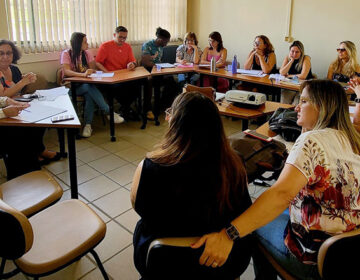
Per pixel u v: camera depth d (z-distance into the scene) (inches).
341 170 43.9
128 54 175.3
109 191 103.9
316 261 46.1
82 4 167.9
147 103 165.3
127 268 73.2
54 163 121.0
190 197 39.8
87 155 129.0
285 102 164.6
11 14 142.4
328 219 45.1
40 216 61.8
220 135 40.4
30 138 95.3
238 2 210.2
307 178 42.1
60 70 155.4
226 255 41.2
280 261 49.5
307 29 189.6
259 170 65.5
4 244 45.7
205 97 41.4
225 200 40.7
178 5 221.3
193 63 188.9
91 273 71.4
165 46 202.5
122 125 164.9
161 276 41.9
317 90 48.1
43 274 50.8
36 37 152.8
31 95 103.6
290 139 80.3
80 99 149.4
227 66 179.0
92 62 163.6
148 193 40.7
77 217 61.7
